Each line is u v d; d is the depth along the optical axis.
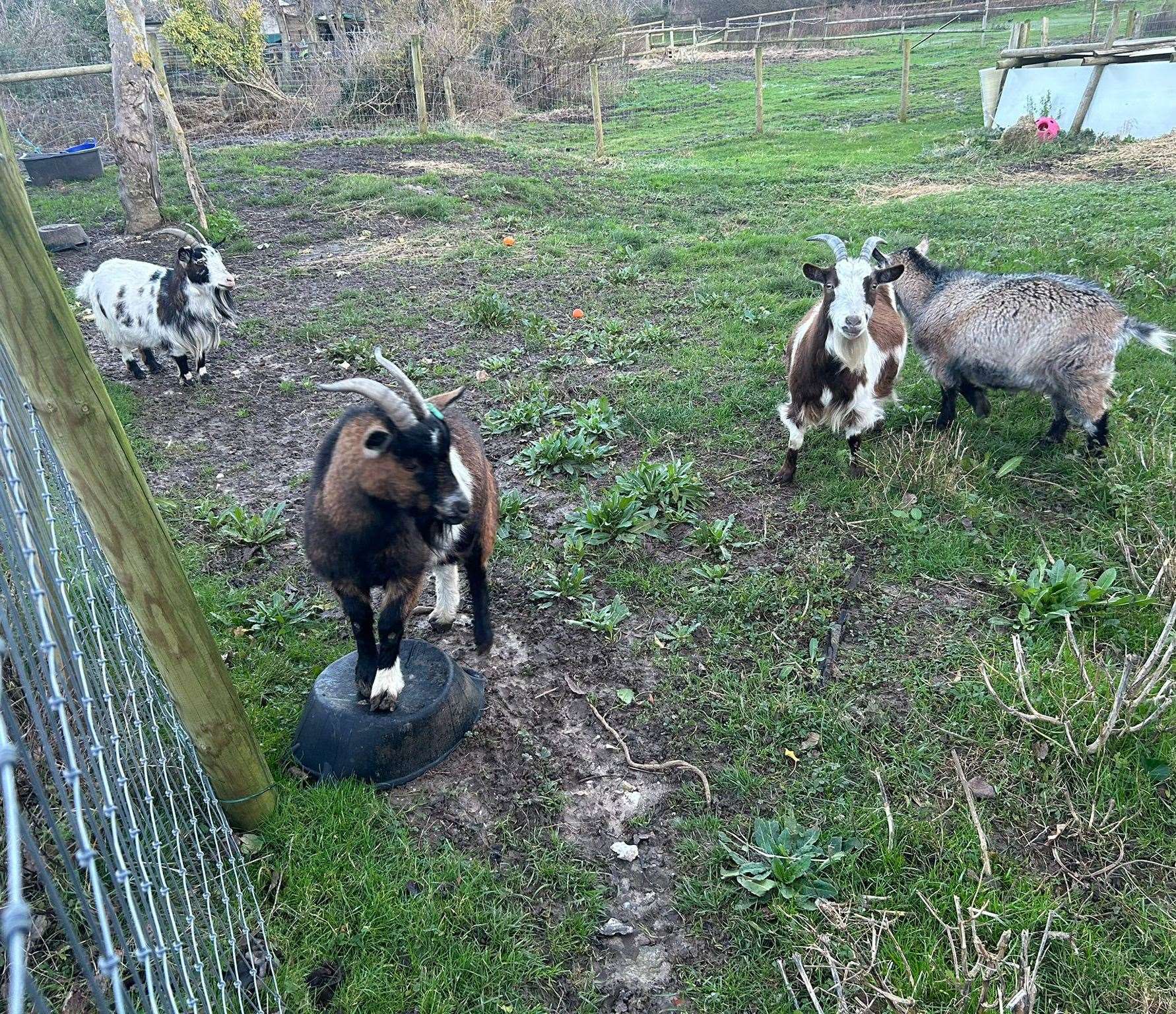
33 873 1.65
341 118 10.86
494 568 2.69
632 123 11.90
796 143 9.45
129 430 3.55
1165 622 2.22
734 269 5.21
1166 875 1.71
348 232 6.12
